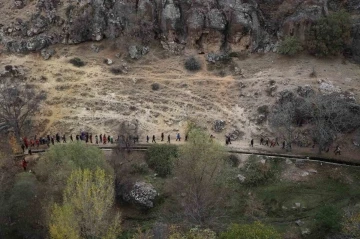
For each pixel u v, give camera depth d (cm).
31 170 6072
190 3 8081
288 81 7394
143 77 7769
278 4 8144
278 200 6191
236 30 7912
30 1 8544
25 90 7356
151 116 7250
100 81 7694
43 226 5088
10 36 8156
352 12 8138
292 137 6806
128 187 6209
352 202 6056
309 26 7744
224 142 6919
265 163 6600
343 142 6769
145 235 5250
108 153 6669
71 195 4831
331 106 6581
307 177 6406
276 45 8006
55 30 8256
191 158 5788
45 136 6962
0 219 5066
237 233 4238
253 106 7281
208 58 8006
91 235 4709
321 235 5581
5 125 6831
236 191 6297
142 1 8112
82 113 7275
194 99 7456
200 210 5803
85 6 8212
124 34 8194
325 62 7700
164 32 8131
